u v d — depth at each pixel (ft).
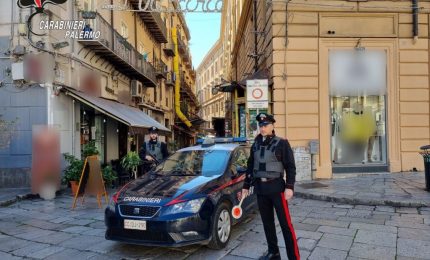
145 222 17.39
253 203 24.04
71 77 40.16
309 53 40.81
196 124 170.71
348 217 24.45
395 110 41.88
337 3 40.86
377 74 41.96
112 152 53.98
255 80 33.27
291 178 15.88
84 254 18.29
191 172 21.56
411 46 41.78
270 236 16.69
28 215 26.68
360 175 41.27
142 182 20.58
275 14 40.70
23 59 35.70
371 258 16.93
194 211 17.62
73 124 40.55
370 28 41.50
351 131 42.04
